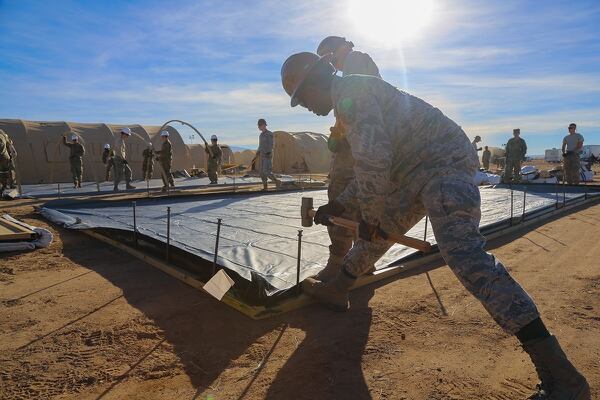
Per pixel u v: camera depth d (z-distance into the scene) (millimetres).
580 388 1834
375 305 3324
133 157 19875
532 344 1869
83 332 2844
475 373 2352
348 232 3420
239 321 3006
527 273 4203
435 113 2242
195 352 2570
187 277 3805
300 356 2516
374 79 2193
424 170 2189
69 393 2156
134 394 2146
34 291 3641
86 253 4957
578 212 8484
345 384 2236
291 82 2518
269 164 12719
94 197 11898
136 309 3229
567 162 13977
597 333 2840
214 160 16641
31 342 2711
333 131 3387
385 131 2113
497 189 12641
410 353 2574
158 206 8617
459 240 2016
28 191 12922
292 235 5414
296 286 3293
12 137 16766
